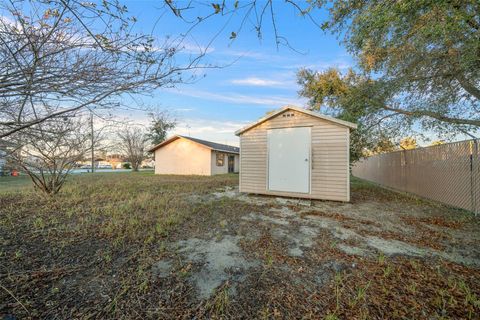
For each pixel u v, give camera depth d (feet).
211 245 9.78
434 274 7.52
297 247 9.66
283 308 5.83
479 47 13.05
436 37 13.26
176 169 56.75
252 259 8.50
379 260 8.34
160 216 13.96
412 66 18.53
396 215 15.14
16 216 13.66
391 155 30.35
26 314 5.44
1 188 25.07
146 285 6.70
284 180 21.53
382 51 19.85
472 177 16.03
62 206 16.21
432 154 20.94
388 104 23.98
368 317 5.52
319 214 15.19
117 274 7.30
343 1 16.40
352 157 29.86
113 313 5.54
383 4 13.55
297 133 21.06
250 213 15.29
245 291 6.53
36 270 7.43
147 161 89.71
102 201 18.24
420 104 21.27
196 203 18.35
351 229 12.10
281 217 14.35
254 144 23.11
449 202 18.45
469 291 6.43
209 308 5.79
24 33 4.69
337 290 6.56
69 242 9.79
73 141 18.67
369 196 23.02
